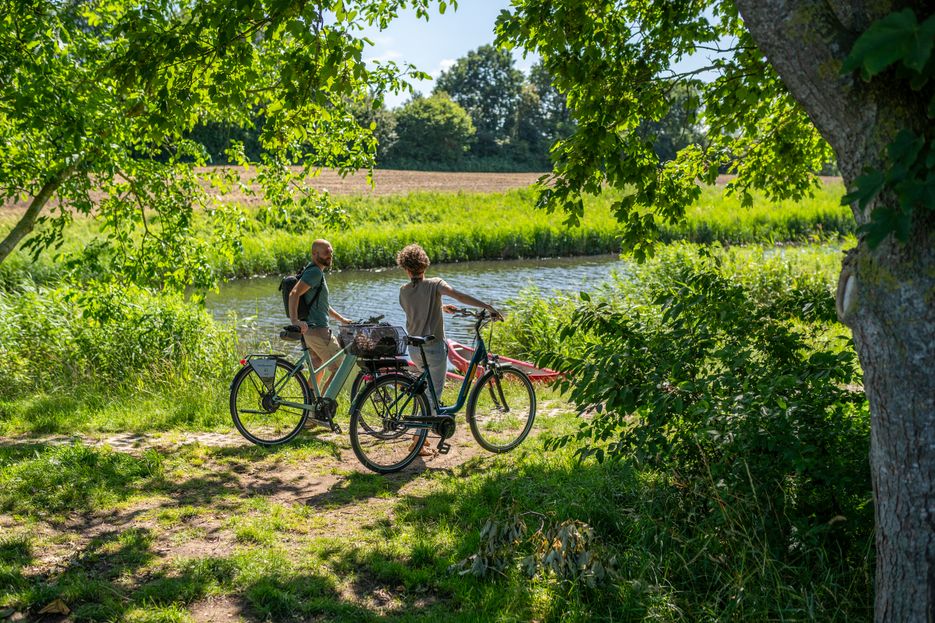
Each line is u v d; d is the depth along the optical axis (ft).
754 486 12.28
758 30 8.73
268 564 13.15
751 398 12.10
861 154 8.17
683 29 19.61
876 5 7.95
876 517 9.11
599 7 18.81
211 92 16.46
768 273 49.85
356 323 19.56
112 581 12.41
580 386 13.89
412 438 19.57
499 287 75.56
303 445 21.06
